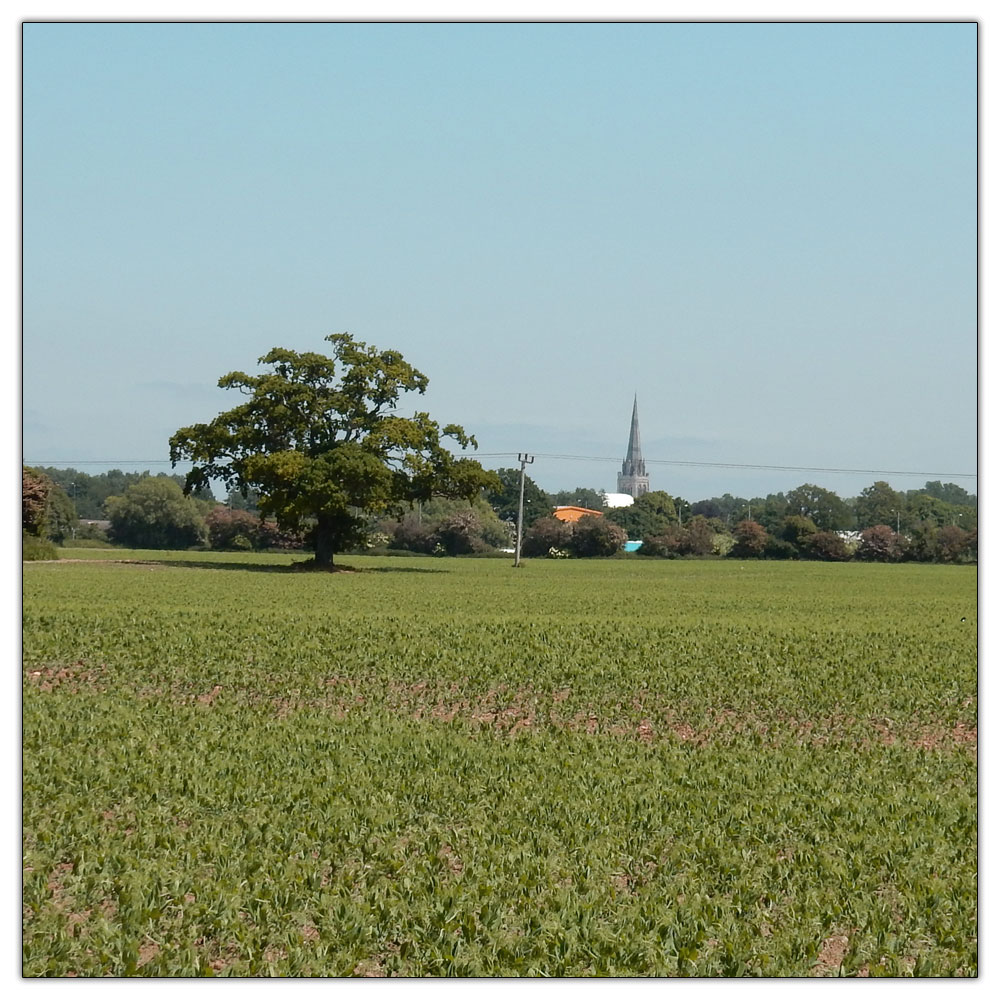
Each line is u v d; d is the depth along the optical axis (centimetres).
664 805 2416
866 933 1755
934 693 4225
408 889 1844
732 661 4972
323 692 4094
